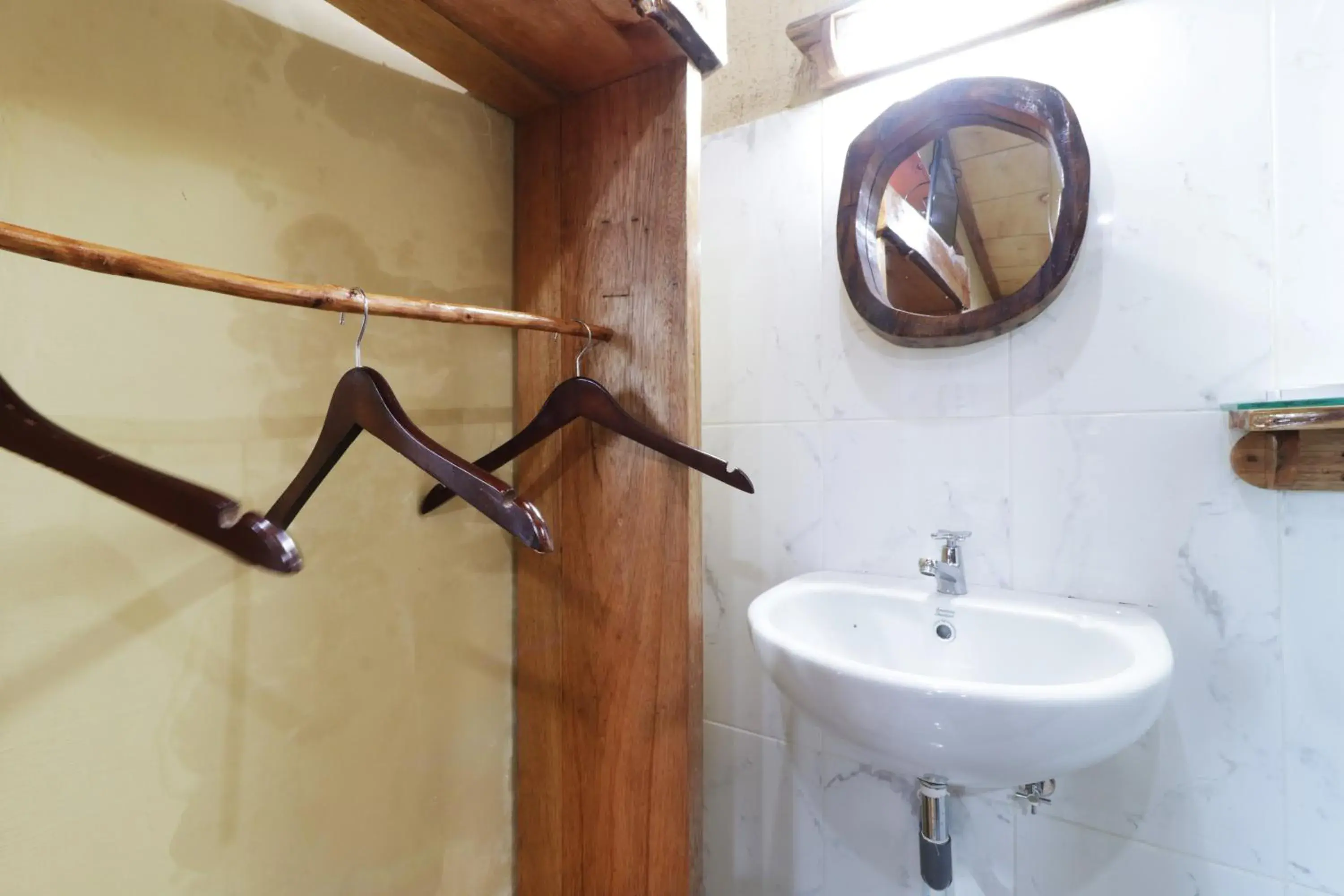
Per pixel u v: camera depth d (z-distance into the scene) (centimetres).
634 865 92
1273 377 75
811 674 65
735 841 116
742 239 116
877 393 102
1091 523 85
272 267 74
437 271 93
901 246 99
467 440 98
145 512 44
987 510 93
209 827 69
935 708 57
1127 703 56
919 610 88
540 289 101
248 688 72
